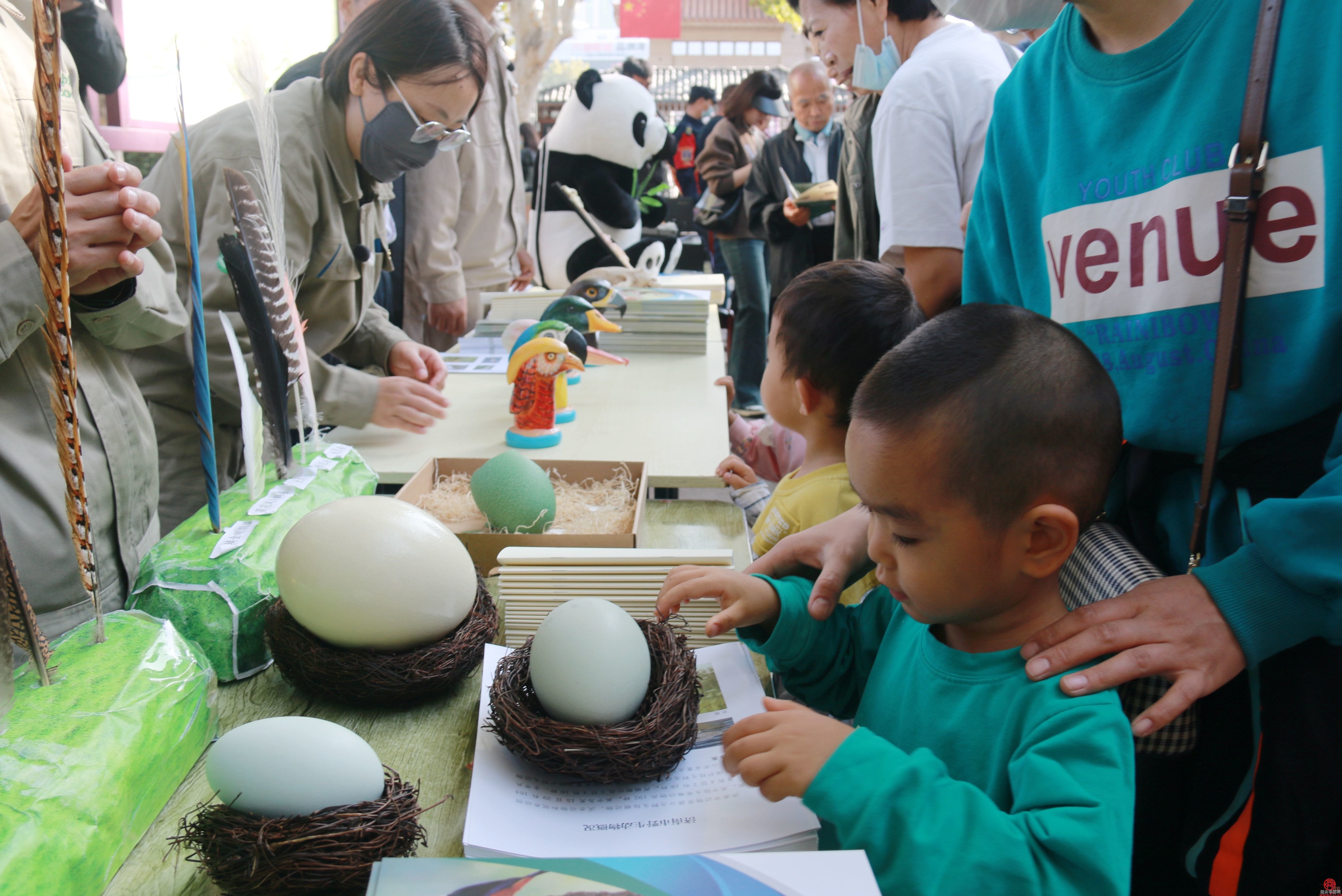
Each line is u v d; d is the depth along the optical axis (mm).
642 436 1788
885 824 667
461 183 3156
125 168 964
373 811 682
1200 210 896
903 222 1670
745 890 602
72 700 747
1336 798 817
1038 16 1259
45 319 947
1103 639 770
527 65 7496
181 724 791
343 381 1695
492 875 602
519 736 765
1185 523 947
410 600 895
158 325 1169
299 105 1631
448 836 754
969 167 1667
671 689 815
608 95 3605
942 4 1282
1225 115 874
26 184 1037
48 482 1019
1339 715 815
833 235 3973
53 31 703
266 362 1187
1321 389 850
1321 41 816
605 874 610
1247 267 858
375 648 912
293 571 890
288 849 651
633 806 759
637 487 1516
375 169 1680
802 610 962
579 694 779
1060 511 722
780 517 1276
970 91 1633
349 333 1943
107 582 1133
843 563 982
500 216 3338
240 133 1581
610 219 3748
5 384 1006
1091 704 728
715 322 3197
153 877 699
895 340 1261
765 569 1058
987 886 635
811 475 1279
